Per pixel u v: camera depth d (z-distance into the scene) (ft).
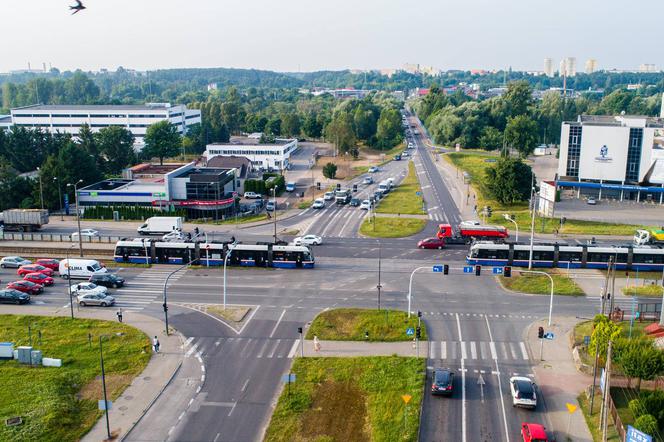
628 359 195.72
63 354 232.94
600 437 177.78
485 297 293.23
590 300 289.53
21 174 598.34
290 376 197.67
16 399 198.29
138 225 458.50
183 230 435.12
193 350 236.43
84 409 194.39
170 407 195.11
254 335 249.96
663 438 174.09
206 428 183.01
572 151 547.08
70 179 511.81
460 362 225.15
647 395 196.75
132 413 191.52
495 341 243.19
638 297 294.46
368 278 323.16
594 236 408.67
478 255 345.10
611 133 526.16
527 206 504.43
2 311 280.10
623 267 336.90
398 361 223.51
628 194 535.60
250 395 201.87
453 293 298.76
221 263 347.77
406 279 320.91
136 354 232.73
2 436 177.06
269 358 228.84
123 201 511.40
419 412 189.67
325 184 637.30
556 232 413.80
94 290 289.53
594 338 211.00
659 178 519.60
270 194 579.48
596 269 338.75
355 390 203.62
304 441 175.63
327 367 219.82
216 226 450.71
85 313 277.03
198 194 499.92
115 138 652.07
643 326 259.39
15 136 618.85
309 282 317.42
